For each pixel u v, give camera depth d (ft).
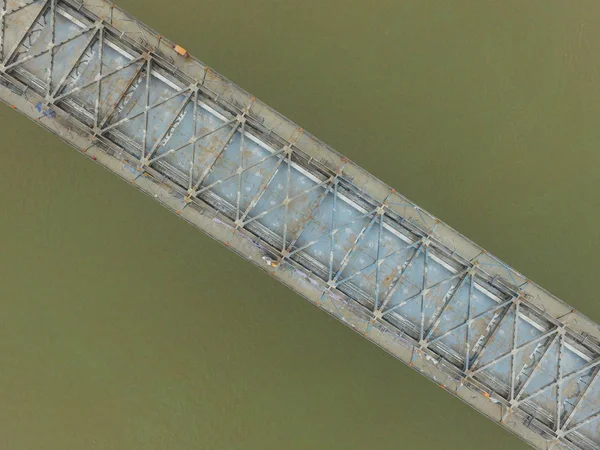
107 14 79.20
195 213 80.02
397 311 81.97
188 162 81.35
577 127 97.66
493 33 98.84
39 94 78.59
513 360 79.30
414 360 80.28
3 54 77.87
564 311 79.77
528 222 96.99
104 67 80.12
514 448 93.15
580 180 97.14
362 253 82.02
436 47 98.53
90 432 95.45
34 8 78.64
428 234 79.46
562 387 80.89
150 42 79.77
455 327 79.66
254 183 81.71
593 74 98.02
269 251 78.79
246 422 94.68
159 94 81.20
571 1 98.89
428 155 97.40
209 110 81.10
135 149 80.84
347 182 79.66
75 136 78.84
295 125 81.05
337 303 80.64
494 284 79.87
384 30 98.37
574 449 79.15
